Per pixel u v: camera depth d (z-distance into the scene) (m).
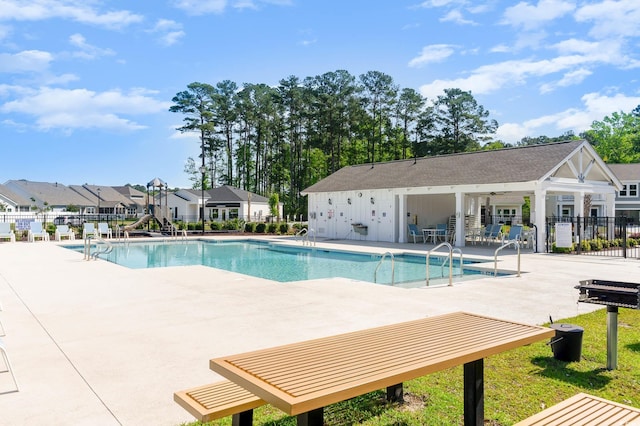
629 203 44.56
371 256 18.27
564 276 11.16
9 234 23.28
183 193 53.84
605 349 5.12
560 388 4.02
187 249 22.81
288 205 60.56
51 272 11.79
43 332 5.86
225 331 5.89
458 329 3.52
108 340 5.48
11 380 4.16
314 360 2.71
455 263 15.84
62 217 37.41
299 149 62.97
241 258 18.88
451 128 57.75
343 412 3.57
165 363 4.64
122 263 17.42
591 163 21.11
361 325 6.20
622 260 14.88
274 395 2.13
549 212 31.66
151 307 7.41
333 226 26.78
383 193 23.77
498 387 4.04
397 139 58.88
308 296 8.34
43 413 3.47
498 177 19.23
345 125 58.81
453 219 25.11
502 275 12.06
